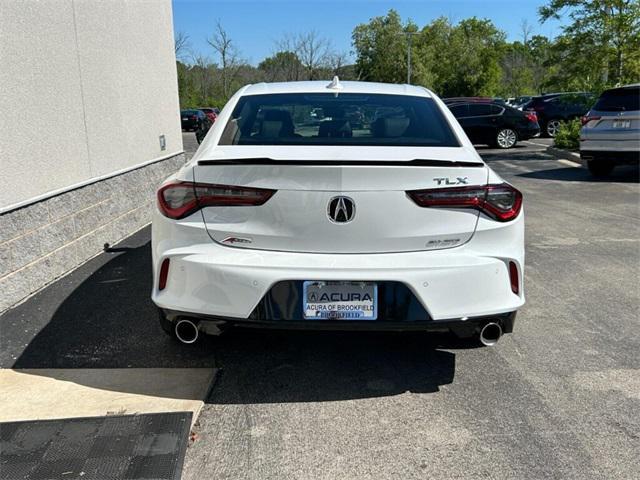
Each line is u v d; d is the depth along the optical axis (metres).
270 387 3.19
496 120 17.83
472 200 2.86
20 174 4.42
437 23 56.59
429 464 2.52
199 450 2.62
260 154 3.06
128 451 2.55
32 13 4.61
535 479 2.42
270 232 2.82
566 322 4.09
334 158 2.92
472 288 2.85
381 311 2.80
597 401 3.04
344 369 3.40
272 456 2.58
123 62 6.56
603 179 10.91
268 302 2.79
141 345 3.69
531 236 6.55
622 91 10.36
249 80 44.94
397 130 3.50
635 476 2.44
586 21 13.62
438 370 3.39
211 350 3.62
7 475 2.39
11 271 4.29
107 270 5.22
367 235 2.81
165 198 2.94
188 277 2.86
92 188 5.66
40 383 3.19
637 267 5.35
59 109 5.05
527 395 3.10
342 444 2.67
